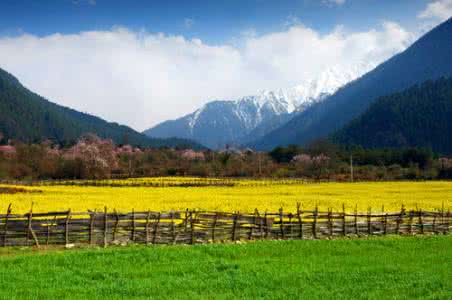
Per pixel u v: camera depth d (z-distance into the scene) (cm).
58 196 6050
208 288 1544
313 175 13462
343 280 1670
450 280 1677
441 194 7031
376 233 3042
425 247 2478
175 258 2045
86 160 12262
